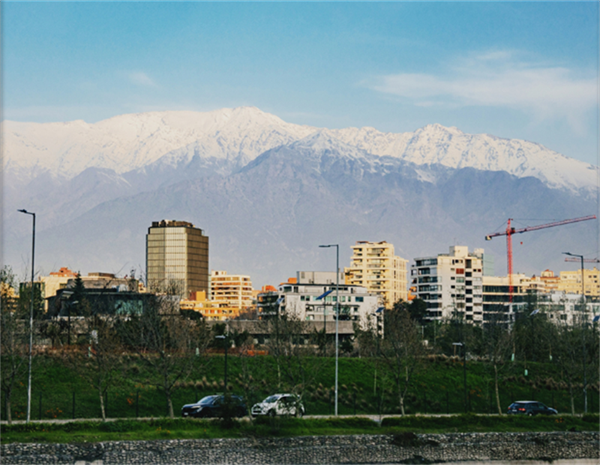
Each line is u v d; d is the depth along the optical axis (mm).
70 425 91750
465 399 131250
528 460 108562
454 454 104875
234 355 136375
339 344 171375
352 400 126375
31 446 84250
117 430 92750
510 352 165875
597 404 147250
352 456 99062
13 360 94562
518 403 125438
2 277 144375
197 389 119000
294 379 124500
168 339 125625
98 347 102938
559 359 148500
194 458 90312
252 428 98062
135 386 115875
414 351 137250
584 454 111562
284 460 95062
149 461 88125
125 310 161250
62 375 115312
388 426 108000
